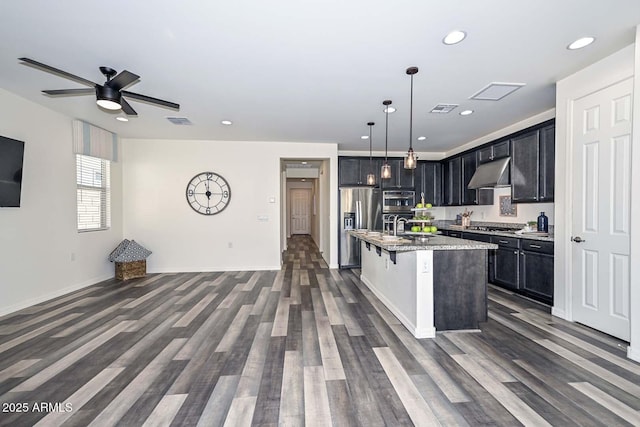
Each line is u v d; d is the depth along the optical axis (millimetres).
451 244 2830
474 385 1949
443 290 2830
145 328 2924
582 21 2025
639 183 2164
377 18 1979
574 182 2898
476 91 3232
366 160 6270
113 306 3570
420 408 1728
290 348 2494
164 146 5457
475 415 1664
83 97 3428
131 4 1839
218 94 3307
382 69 2711
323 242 7051
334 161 5844
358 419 1643
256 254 5684
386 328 2914
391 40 2244
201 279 4938
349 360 2291
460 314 2844
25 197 3486
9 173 3209
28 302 3529
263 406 1763
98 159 4809
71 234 4184
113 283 4676
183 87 3111
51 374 2113
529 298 3803
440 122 4387
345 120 4281
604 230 2631
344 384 1976
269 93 3270
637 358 2205
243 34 2164
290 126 4594
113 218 5105
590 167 2736
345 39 2230
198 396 1860
